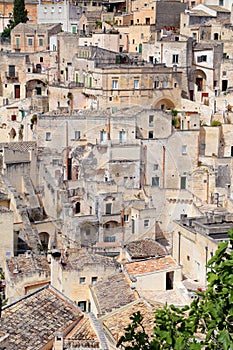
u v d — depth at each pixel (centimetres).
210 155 13975
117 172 12006
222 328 3422
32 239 10594
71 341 6056
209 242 8569
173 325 3791
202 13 19550
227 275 3481
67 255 8712
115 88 14788
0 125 16312
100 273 8219
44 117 12112
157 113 13088
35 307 6712
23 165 11488
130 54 17750
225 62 16500
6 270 8844
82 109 14438
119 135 12600
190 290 8131
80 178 11588
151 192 11450
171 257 8738
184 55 16062
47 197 11062
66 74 17525
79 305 8156
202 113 15138
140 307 7144
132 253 9325
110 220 10719
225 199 11988
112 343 6209
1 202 11088
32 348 6006
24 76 18325
